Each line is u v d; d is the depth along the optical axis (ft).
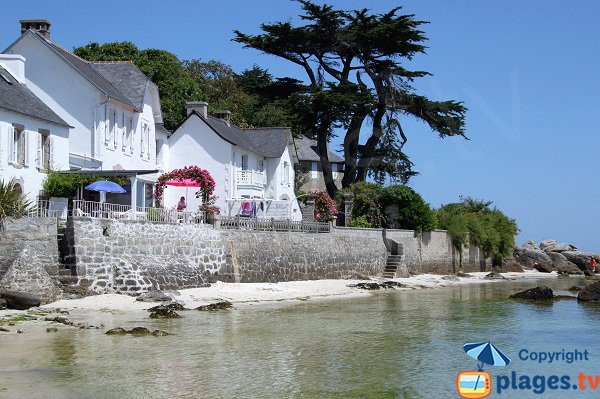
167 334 79.71
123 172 120.78
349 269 161.38
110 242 106.52
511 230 240.53
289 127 218.18
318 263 151.33
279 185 213.46
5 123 110.42
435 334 85.56
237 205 173.17
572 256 275.39
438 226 208.74
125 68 163.22
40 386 56.29
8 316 86.38
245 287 126.62
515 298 133.28
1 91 115.85
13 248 96.17
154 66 226.58
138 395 54.39
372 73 206.49
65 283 100.48
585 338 84.58
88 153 138.51
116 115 147.43
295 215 178.60
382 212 191.52
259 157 206.18
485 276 204.85
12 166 112.06
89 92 139.13
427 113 207.82
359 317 99.60
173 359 66.95
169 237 116.88
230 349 72.54
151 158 165.99
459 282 180.75
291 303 114.42
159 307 94.99
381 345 77.00
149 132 165.37
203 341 76.43
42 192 118.83
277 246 140.56
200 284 119.14
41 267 96.78
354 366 65.98
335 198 192.85
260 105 209.87
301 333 83.82
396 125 210.59
